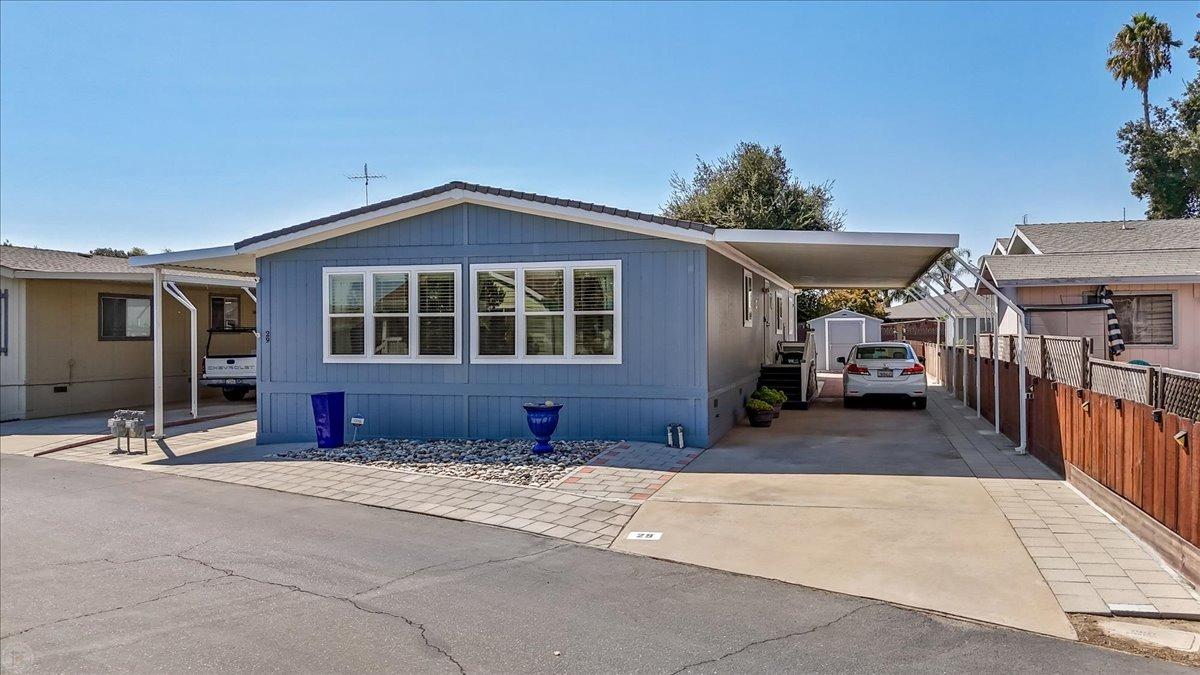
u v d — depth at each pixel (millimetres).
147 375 19594
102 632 4801
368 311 12164
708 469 9445
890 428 12938
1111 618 4816
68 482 9797
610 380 11211
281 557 6336
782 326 21500
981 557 5938
